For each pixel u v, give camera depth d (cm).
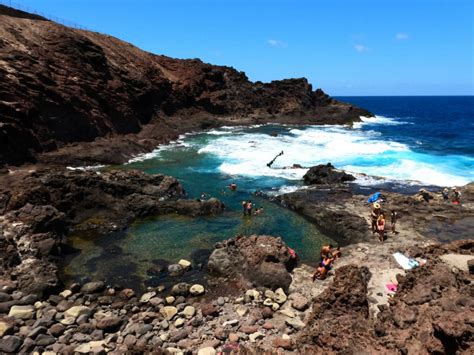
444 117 10481
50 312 1256
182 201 2375
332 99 9669
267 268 1480
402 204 2292
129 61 5984
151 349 997
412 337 782
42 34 4334
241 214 2342
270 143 4847
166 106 6312
